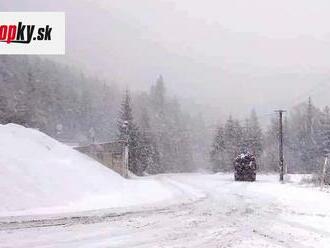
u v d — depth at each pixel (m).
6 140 26.20
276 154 126.62
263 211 21.55
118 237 14.34
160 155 137.00
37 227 15.77
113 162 43.56
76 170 27.77
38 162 25.19
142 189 30.95
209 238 14.34
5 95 119.81
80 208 21.08
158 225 16.84
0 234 14.33
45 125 143.12
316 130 134.50
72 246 12.84
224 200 27.41
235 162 58.91
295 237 14.53
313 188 36.91
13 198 20.08
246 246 13.12
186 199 27.77
